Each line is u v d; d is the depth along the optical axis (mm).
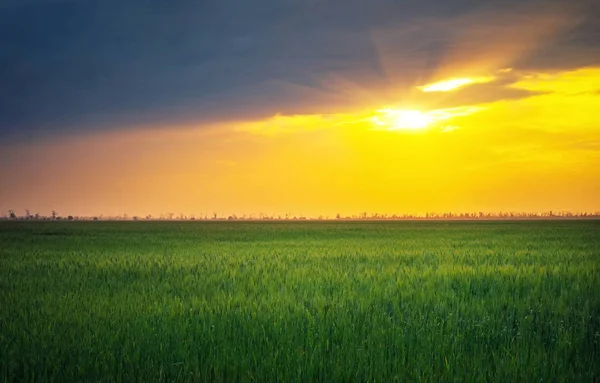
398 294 11172
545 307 9805
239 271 16484
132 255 23891
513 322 8547
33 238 42781
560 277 14094
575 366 6293
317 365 6176
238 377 5938
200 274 15750
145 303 10461
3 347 7062
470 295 11109
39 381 5781
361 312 9102
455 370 6129
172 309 9578
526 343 7273
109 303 10555
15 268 17703
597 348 7070
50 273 16141
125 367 6219
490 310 9625
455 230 66688
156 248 29719
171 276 15359
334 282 13430
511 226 86312
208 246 31875
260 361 6379
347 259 21094
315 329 7879
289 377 5859
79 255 23969
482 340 7371
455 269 16375
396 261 20078
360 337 7453
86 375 6043
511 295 11375
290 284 13133
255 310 9547
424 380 5750
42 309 9805
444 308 9484
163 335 7617
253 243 35594
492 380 5812
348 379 5789
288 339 7340
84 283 13844
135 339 7477
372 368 6145
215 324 8328
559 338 7438
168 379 5824
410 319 8555
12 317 9117
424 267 17234
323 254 23906
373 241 38125
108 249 28891
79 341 7430
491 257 21625
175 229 74188
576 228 71812
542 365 6258
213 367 6102
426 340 7277
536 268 16719
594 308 9781
